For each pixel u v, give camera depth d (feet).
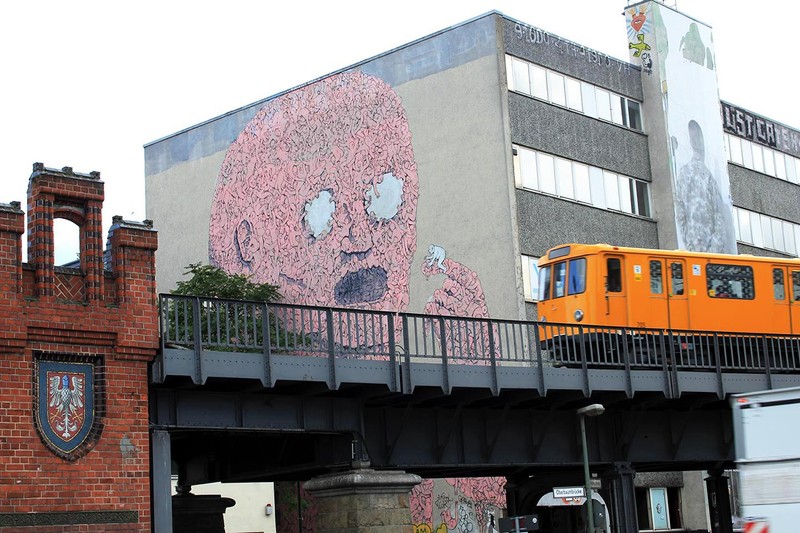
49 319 61.57
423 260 147.95
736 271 113.80
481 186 143.13
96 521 61.57
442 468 86.63
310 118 163.84
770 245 186.39
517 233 140.26
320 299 159.33
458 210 144.97
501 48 144.25
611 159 157.99
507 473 97.86
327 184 160.35
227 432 72.08
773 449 55.83
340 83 160.45
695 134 169.68
